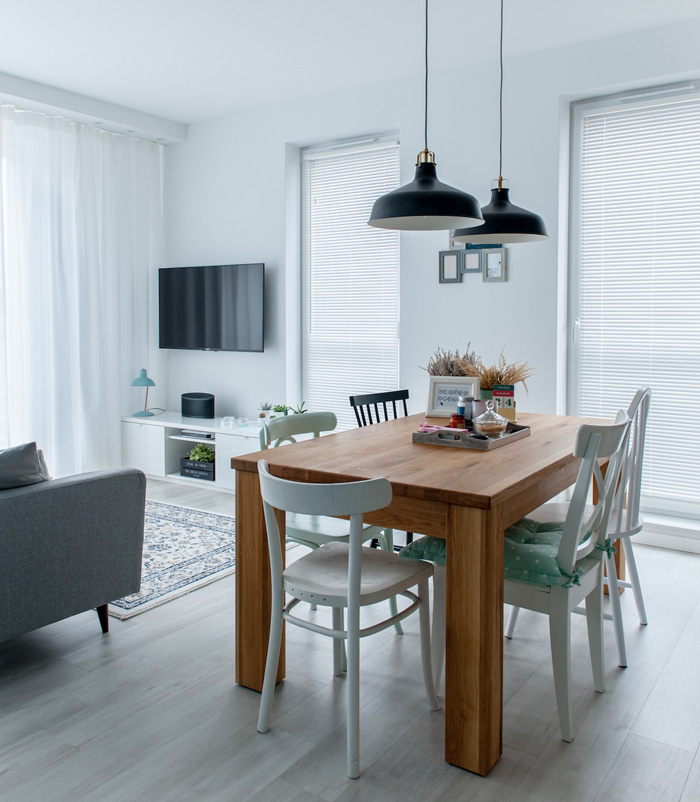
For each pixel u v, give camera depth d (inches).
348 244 198.8
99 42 156.0
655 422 157.2
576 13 137.6
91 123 200.5
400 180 180.1
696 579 131.3
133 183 217.3
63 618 99.4
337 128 189.2
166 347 225.1
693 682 93.4
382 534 115.4
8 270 185.3
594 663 90.4
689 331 152.1
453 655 74.8
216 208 216.5
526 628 111.2
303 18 142.3
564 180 160.6
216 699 89.3
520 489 78.6
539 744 79.5
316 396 209.0
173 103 198.4
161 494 196.1
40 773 74.1
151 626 111.0
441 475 81.8
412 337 179.9
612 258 159.8
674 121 151.0
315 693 90.8
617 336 160.4
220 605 119.4
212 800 69.9
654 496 158.6
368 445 102.8
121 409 218.5
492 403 115.6
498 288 166.1
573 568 79.3
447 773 74.4
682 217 151.3
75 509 99.1
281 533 89.4
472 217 87.4
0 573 90.7
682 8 135.1
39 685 92.4
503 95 162.2
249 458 92.4
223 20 143.9
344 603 75.3
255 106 201.2
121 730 82.1
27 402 192.4
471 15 138.9
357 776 73.4
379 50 158.6
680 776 73.7
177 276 220.2
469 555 73.0
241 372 215.9
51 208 193.5
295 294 207.2
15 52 161.8
